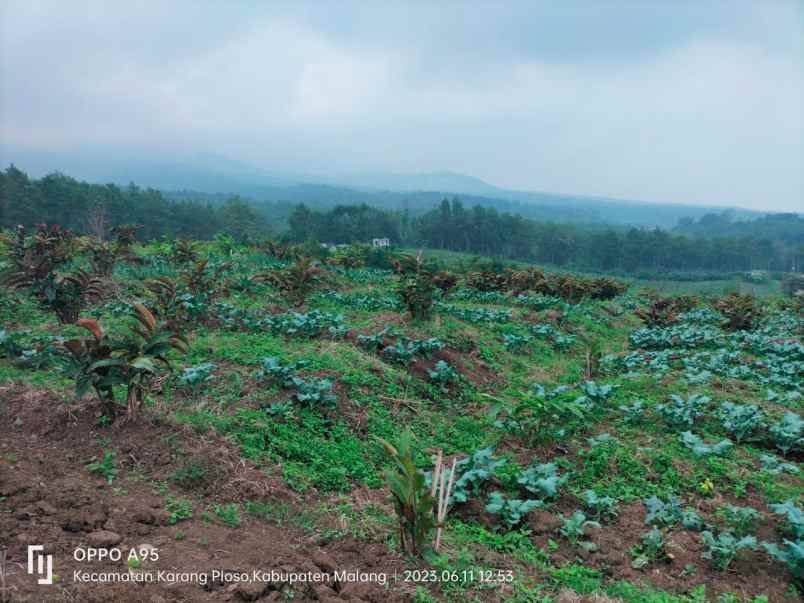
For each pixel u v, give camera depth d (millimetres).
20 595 3301
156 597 3520
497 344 13961
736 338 17188
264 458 6082
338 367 9367
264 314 13609
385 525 5328
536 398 7480
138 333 6332
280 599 3824
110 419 6148
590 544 5441
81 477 5078
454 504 6027
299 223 90562
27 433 5887
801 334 18844
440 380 10078
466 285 24656
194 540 4348
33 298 13195
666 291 65375
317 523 5129
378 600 4055
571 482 6871
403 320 13961
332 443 6945
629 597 4633
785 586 5004
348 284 22828
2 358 8453
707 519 6082
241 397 7613
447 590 4379
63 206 62094
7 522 4137
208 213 84812
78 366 6000
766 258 101812
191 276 13219
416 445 7582
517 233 101062
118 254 17125
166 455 5586
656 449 7844
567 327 17875
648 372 12711
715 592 4887
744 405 9695
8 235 19203
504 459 6668
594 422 8992
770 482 7008
